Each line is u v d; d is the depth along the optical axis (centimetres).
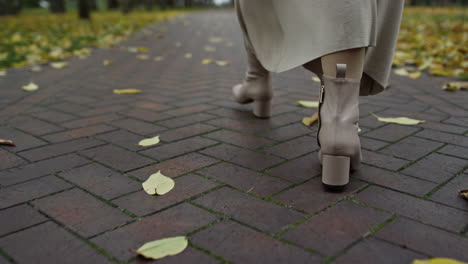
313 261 118
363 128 242
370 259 119
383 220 140
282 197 158
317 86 369
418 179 173
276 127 248
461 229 134
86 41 716
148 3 2502
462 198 156
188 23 1247
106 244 127
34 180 175
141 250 120
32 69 454
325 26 149
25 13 1912
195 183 171
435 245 125
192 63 500
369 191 162
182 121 260
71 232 134
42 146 216
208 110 286
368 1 148
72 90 351
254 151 208
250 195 160
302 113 279
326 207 149
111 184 171
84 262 118
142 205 152
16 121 261
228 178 176
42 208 150
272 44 184
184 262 118
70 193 162
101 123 257
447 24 888
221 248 125
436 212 145
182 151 208
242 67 469
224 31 946
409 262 117
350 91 156
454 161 192
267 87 255
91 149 212
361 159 178
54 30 918
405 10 1886
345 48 148
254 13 186
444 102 296
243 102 275
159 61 516
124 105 301
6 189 166
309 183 171
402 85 352
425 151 205
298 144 219
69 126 251
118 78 406
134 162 194
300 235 131
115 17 1552
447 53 488
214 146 216
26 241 129
